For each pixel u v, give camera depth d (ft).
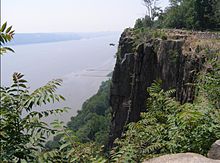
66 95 415.23
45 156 8.71
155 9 232.12
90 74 607.37
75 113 294.25
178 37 89.15
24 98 9.40
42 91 9.35
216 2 175.01
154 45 95.04
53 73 561.84
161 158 9.70
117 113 115.75
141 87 98.89
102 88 329.72
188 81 60.90
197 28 180.14
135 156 12.21
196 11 181.16
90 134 138.82
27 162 8.56
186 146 14.29
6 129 9.01
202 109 15.61
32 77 434.71
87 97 398.83
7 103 9.24
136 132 15.05
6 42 8.66
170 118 15.61
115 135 116.37
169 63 80.79
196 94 22.62
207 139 14.29
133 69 108.68
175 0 228.84
